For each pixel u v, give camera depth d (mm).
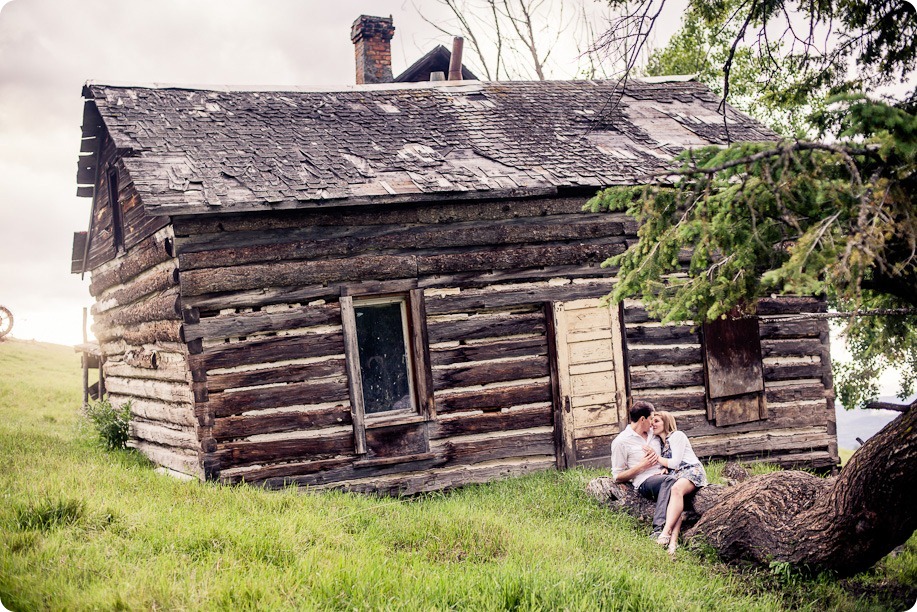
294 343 9766
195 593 5207
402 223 10344
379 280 10156
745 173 5320
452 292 10484
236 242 9656
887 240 5211
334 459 9867
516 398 10672
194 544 6180
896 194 4785
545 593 5441
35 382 22750
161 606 5062
